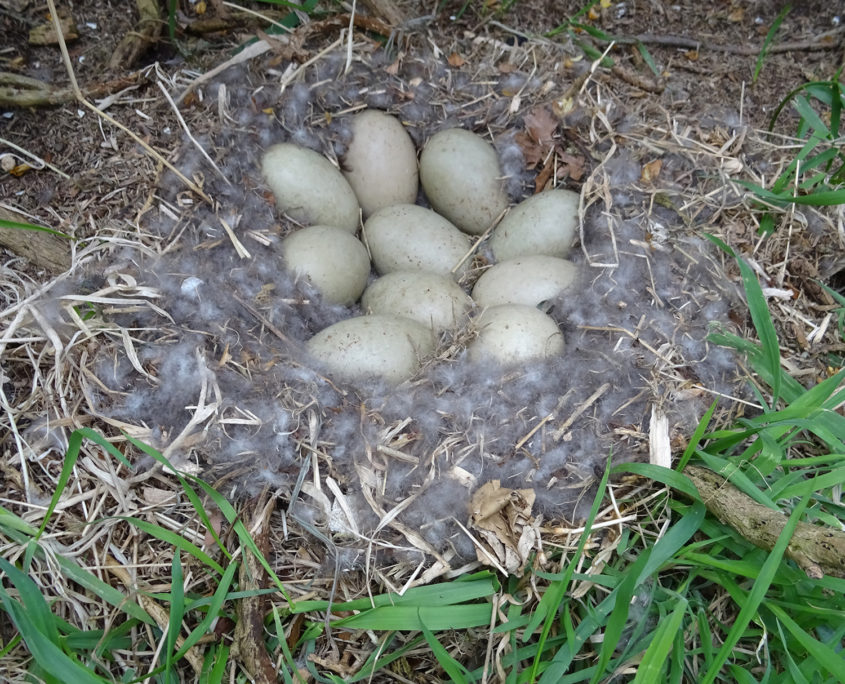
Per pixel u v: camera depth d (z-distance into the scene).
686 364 0.31
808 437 0.30
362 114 0.39
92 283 0.31
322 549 0.27
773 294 0.34
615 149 0.39
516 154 0.39
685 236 0.36
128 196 0.35
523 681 0.23
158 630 0.25
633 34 0.47
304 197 0.36
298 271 0.33
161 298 0.31
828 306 0.35
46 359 0.29
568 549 0.26
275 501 0.27
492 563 0.25
